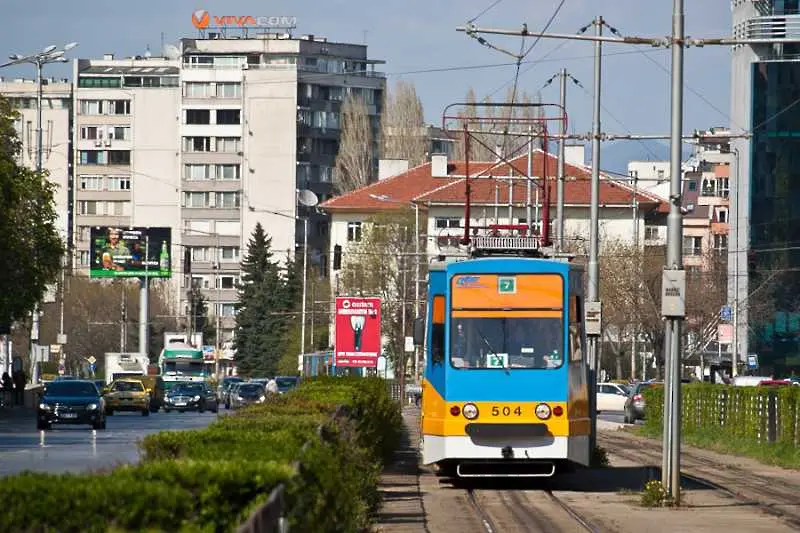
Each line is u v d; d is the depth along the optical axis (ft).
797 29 565.12
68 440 273.95
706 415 299.99
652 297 507.30
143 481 59.98
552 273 172.65
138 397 458.09
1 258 375.45
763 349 573.74
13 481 57.67
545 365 169.58
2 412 448.65
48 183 400.88
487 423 168.14
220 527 61.41
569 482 188.03
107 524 54.80
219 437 88.63
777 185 588.50
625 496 166.30
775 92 588.09
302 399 160.04
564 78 308.60
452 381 169.48
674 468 155.33
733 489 177.68
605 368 650.43
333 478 84.02
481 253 187.21
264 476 63.87
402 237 639.76
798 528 133.49
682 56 151.12
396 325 593.42
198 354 641.40
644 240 640.17
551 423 167.94
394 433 238.27
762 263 584.81
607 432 354.33
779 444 235.81
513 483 185.78
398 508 150.61
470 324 171.53
